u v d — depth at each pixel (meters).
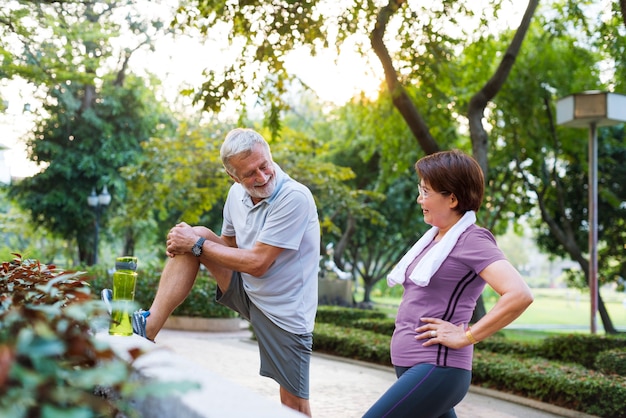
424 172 2.71
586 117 9.63
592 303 10.30
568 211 17.73
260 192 3.43
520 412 6.42
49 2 9.47
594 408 6.22
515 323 23.17
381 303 29.25
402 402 2.55
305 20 7.19
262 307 3.57
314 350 10.59
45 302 1.84
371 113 13.20
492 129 15.00
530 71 13.38
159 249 26.47
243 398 1.37
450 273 2.60
